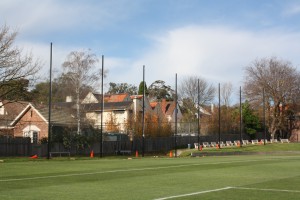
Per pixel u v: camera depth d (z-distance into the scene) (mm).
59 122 56125
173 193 11414
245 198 10461
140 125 63219
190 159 34375
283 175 17547
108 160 32625
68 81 57969
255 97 83750
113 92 129750
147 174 17812
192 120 87750
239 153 54625
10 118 54875
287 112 84812
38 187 12695
